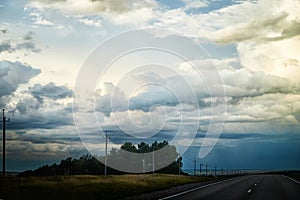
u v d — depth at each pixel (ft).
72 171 320.91
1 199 67.31
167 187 112.78
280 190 94.12
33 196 73.00
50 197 71.67
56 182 115.65
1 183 109.09
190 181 166.81
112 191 88.58
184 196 76.43
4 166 149.69
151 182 138.21
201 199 69.21
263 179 176.35
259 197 73.36
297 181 150.10
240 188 103.40
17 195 74.64
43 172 289.12
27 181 119.85
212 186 115.14
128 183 122.62
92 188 95.14
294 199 69.26
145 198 72.28
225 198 71.20
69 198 70.44
